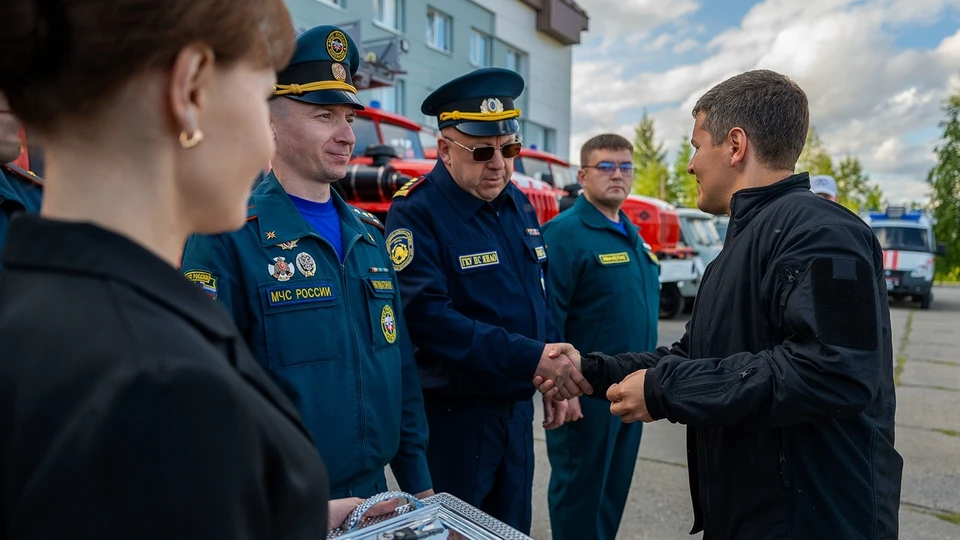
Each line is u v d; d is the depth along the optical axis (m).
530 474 2.16
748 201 1.44
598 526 2.59
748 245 1.40
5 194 1.40
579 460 2.54
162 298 0.48
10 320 0.47
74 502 0.39
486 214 2.17
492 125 2.04
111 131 0.50
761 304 1.35
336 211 1.63
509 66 17.86
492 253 2.09
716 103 1.52
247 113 0.56
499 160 2.08
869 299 1.20
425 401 2.07
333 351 1.39
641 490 3.31
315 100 1.48
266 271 1.36
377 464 1.46
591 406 2.50
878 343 1.20
